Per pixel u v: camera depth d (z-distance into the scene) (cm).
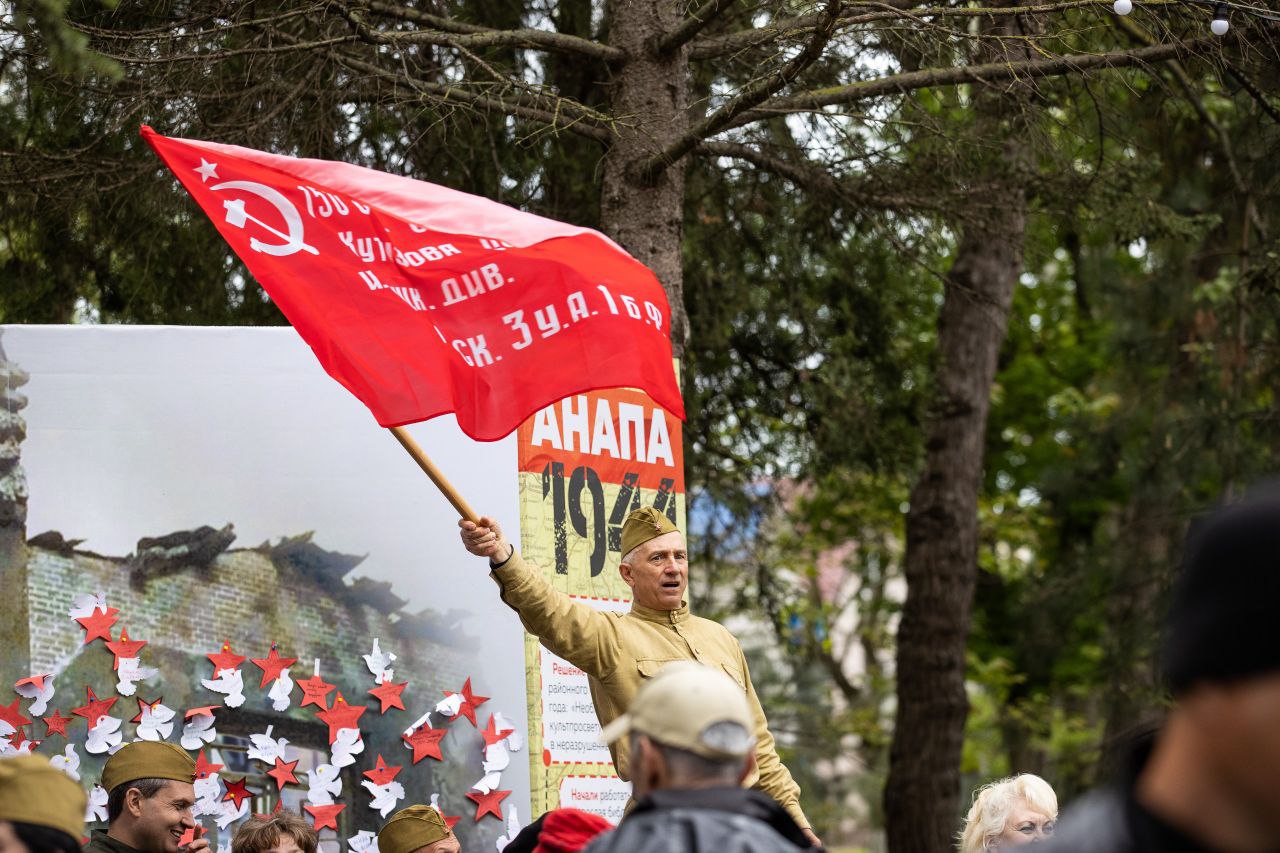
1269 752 153
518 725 709
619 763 562
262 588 692
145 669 672
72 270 1002
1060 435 2467
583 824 397
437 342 561
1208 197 1262
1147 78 874
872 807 2844
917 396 1370
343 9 759
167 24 800
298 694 688
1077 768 1881
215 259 1019
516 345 572
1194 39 781
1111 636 1823
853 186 1001
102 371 688
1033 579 2111
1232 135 1255
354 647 698
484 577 712
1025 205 1028
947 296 1493
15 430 675
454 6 1006
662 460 767
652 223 854
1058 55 806
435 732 700
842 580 2650
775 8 840
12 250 988
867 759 2691
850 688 2527
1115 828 171
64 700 662
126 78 767
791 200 1136
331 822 683
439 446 716
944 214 995
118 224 948
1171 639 161
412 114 898
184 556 684
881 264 1302
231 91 850
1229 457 1653
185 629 680
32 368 681
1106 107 902
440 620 707
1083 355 2467
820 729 2509
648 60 862
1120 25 917
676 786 297
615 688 557
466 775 702
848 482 1578
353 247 565
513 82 783
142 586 678
